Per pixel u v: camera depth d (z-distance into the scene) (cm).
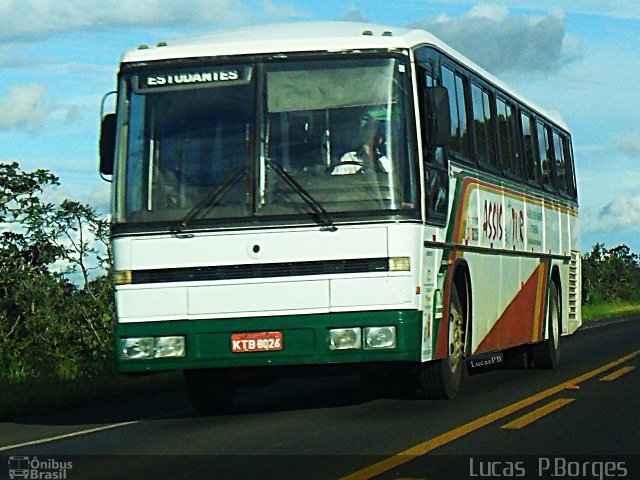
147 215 1514
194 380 1697
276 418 1586
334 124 1509
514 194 2152
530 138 2334
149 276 1509
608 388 1878
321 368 1554
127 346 1509
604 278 7931
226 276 1496
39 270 2830
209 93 1531
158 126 1531
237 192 1504
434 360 1664
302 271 1487
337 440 1334
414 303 1495
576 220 2805
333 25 1611
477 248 1858
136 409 1819
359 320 1480
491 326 1961
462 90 1823
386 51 1523
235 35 1578
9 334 2612
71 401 1897
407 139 1509
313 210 1490
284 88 1520
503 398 1750
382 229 1482
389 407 1661
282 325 1486
